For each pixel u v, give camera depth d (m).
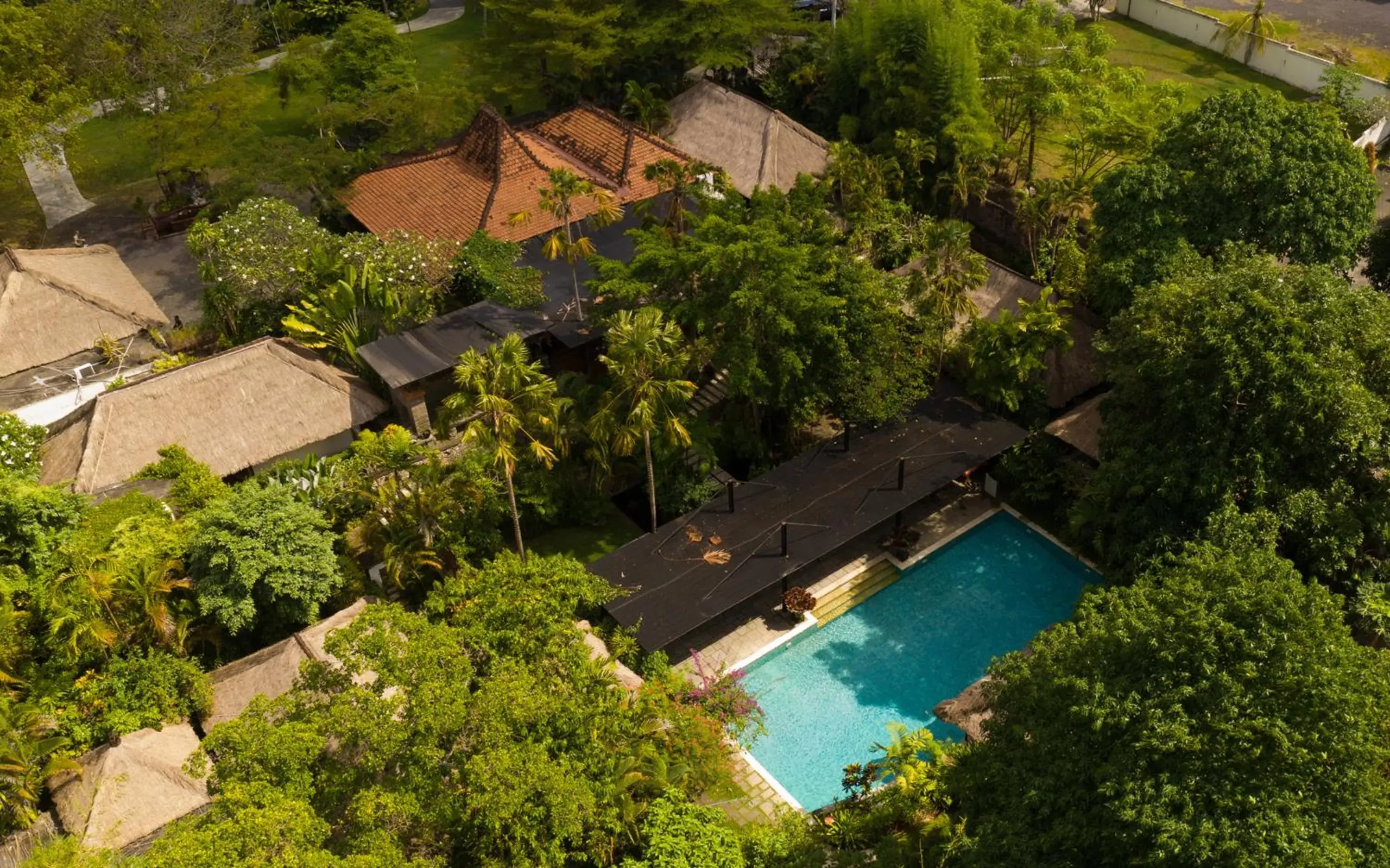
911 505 45.72
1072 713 26.38
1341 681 24.86
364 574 43.78
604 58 68.62
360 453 45.00
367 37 72.44
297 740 26.08
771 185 55.78
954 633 43.12
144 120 69.25
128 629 37.28
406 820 26.30
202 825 25.55
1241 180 45.72
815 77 71.00
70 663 36.31
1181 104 61.38
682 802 32.31
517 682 28.36
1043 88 61.97
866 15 64.19
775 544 43.34
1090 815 25.45
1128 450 39.28
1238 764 24.47
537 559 33.69
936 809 31.20
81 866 28.23
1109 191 48.25
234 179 62.41
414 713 26.67
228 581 38.12
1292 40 81.25
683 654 42.22
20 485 39.16
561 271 57.56
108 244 65.88
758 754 39.06
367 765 26.05
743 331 44.50
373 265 52.44
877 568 45.94
